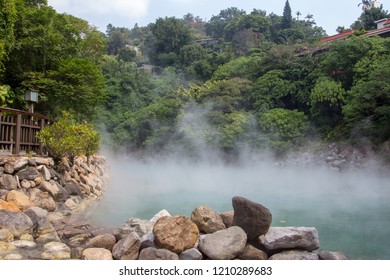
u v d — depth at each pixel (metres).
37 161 7.31
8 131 7.46
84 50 16.64
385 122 17.83
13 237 4.65
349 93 20.38
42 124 8.79
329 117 22.58
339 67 22.14
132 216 6.98
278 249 4.43
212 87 26.64
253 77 28.45
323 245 5.27
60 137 8.36
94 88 12.66
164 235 4.29
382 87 17.08
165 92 34.41
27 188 6.67
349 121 19.84
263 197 10.02
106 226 5.98
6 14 9.48
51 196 6.98
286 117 22.52
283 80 25.39
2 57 9.95
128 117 30.02
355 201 9.38
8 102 10.59
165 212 5.50
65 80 11.81
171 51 46.50
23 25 11.38
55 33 11.97
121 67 36.03
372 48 21.28
